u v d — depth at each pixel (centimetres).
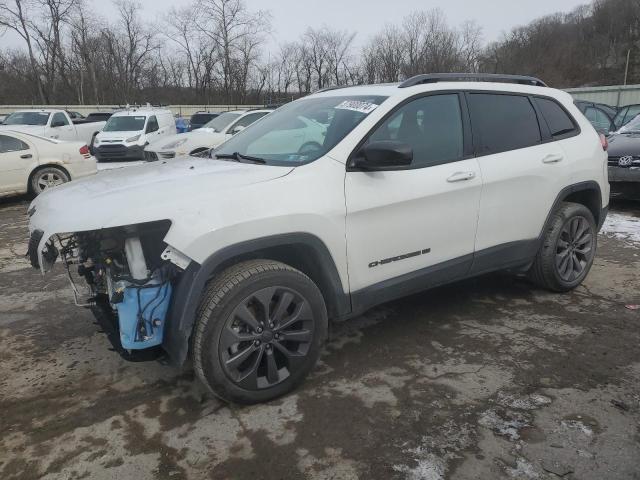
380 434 270
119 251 277
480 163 374
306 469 246
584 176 442
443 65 5784
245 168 317
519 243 409
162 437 271
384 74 5862
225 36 5181
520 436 266
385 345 367
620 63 7288
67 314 434
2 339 388
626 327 390
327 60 5741
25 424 284
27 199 1078
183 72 5375
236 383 283
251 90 5516
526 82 436
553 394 303
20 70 4794
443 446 260
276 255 319
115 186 299
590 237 460
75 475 245
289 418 284
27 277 532
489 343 368
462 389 310
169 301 278
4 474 246
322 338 310
